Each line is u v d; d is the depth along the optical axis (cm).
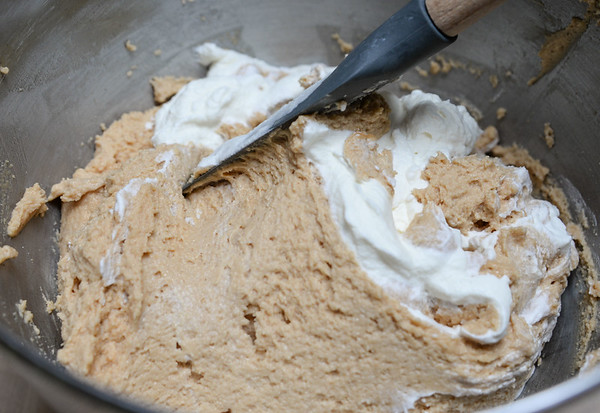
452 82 31
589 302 26
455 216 24
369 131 25
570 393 18
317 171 24
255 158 25
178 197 26
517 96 29
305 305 23
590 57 26
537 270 24
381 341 22
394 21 22
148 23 30
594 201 27
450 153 26
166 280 24
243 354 24
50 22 27
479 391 22
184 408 24
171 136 29
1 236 25
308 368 23
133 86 31
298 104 24
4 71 26
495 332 22
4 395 25
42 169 27
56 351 25
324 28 32
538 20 27
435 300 23
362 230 22
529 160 29
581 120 27
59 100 28
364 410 23
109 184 26
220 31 32
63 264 26
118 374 23
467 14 21
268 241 24
